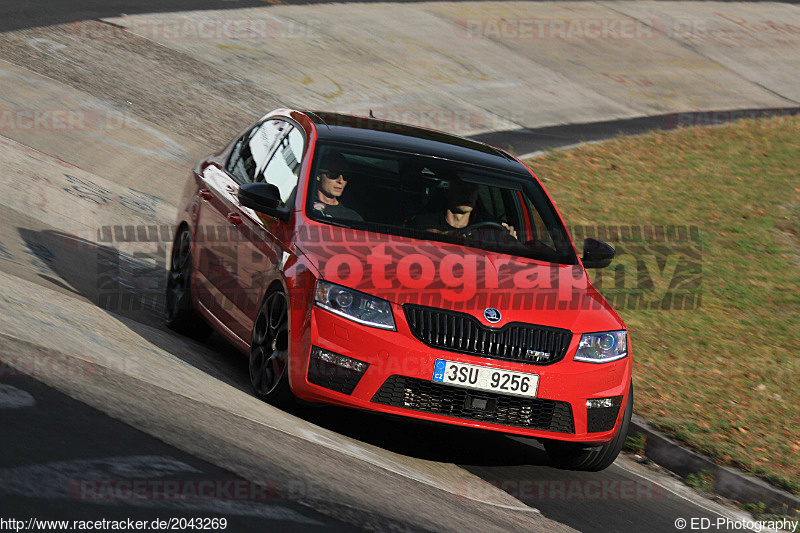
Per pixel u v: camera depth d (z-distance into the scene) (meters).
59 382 17.77
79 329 22.39
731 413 29.58
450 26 94.12
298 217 23.17
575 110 78.19
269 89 66.31
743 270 47.75
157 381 20.02
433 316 20.77
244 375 25.36
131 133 50.69
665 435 26.89
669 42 105.44
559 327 21.56
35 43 61.38
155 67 63.91
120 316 26.97
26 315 21.69
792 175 66.50
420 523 16.19
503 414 21.12
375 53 80.75
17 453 14.35
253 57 72.19
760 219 56.44
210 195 28.11
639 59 97.38
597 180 59.91
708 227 54.03
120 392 18.30
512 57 88.69
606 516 20.52
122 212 39.38
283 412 21.73
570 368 21.41
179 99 59.12
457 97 74.62
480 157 27.05
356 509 15.90
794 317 41.97
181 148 51.06
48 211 35.81
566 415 21.56
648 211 55.41
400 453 21.53
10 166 38.94
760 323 40.50
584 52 95.56
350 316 20.52
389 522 15.75
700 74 96.94
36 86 53.28
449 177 25.38
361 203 23.92
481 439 25.20
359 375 20.36
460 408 20.78
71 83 55.78
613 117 78.31
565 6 111.62
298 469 17.12
